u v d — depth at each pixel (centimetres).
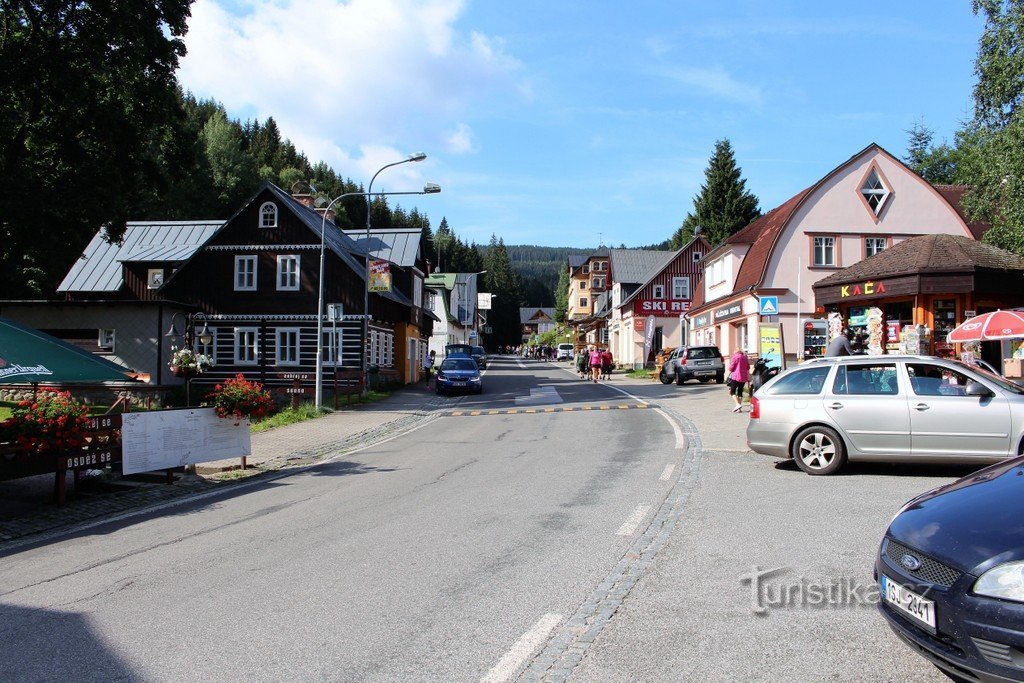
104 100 2375
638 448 1356
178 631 497
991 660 344
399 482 1088
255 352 3394
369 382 3155
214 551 718
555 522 782
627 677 411
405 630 488
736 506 826
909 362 991
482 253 18600
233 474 1255
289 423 2052
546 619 502
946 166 5266
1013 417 920
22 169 2247
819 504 814
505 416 2152
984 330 1605
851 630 470
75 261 4241
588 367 4153
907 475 984
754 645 451
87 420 1019
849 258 3078
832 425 994
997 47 1689
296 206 3544
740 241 3481
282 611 531
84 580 636
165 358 3103
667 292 5341
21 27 2184
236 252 3434
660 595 544
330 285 3375
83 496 1063
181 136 2608
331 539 743
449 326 7175
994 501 412
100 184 2320
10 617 538
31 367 1011
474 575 604
